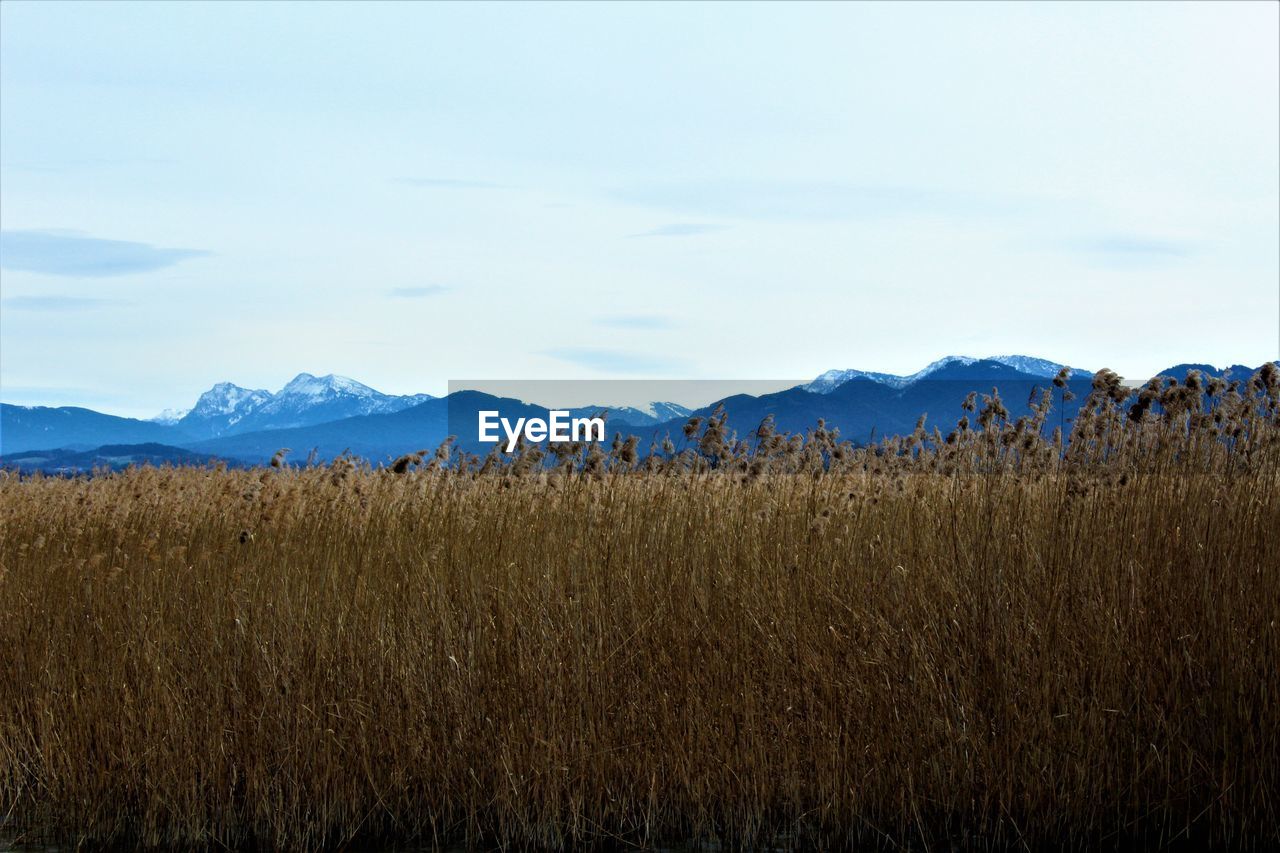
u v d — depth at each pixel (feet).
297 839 19.10
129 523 32.01
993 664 19.49
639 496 26.40
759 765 19.31
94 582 25.17
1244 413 22.00
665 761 19.76
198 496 34.96
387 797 19.83
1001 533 21.95
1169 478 21.70
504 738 19.80
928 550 22.33
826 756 19.26
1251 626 19.03
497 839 19.27
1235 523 20.45
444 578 22.98
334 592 23.08
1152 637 19.34
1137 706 18.84
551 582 22.45
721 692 20.22
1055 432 24.14
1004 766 18.78
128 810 19.80
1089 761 18.42
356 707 20.31
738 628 21.33
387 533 26.81
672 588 22.21
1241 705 18.08
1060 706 19.07
